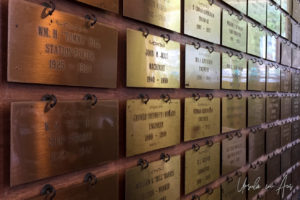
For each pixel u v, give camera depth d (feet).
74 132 2.31
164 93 3.43
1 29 1.87
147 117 3.12
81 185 2.40
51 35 2.12
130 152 2.90
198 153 4.06
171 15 3.42
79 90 2.41
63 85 2.26
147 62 3.08
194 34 3.84
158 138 3.26
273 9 6.51
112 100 2.68
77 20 2.32
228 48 4.78
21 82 1.94
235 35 4.91
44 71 2.08
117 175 2.76
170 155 3.53
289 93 7.88
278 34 6.88
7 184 1.91
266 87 6.28
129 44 2.86
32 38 2.00
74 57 2.30
